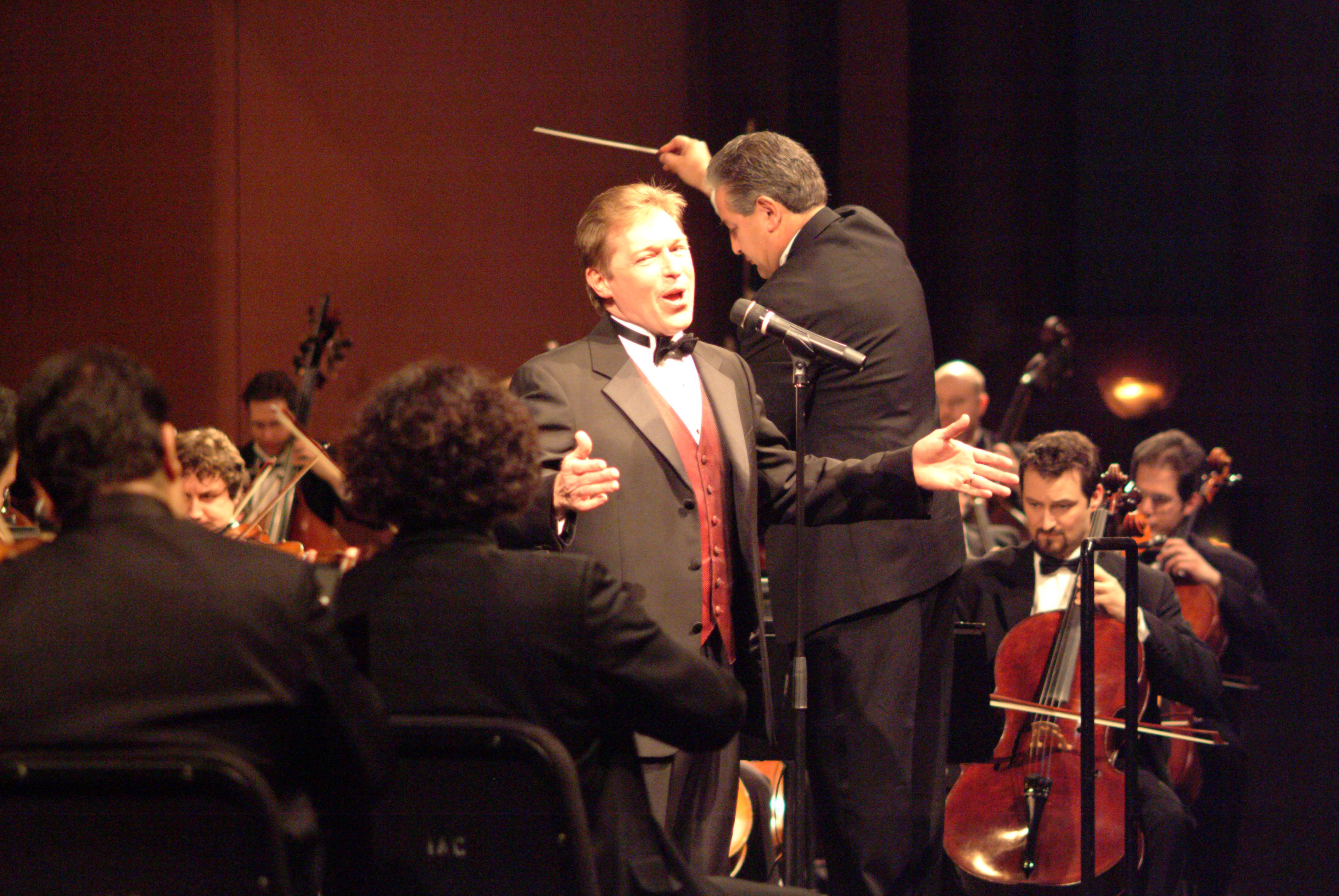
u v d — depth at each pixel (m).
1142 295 14.01
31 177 12.45
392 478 3.37
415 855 3.17
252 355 12.70
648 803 3.45
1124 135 14.00
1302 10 13.48
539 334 13.25
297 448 8.46
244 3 12.66
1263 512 13.50
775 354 5.38
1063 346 11.82
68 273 12.48
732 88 13.41
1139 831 5.34
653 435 4.66
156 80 12.53
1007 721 6.24
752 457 4.91
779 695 5.41
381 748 3.07
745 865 6.11
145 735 2.89
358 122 12.91
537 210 13.23
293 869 2.99
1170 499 7.88
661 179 13.38
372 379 12.95
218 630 2.97
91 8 12.45
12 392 5.25
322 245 12.85
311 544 9.37
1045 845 5.90
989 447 10.44
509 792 3.11
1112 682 6.24
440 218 13.07
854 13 13.43
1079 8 13.97
